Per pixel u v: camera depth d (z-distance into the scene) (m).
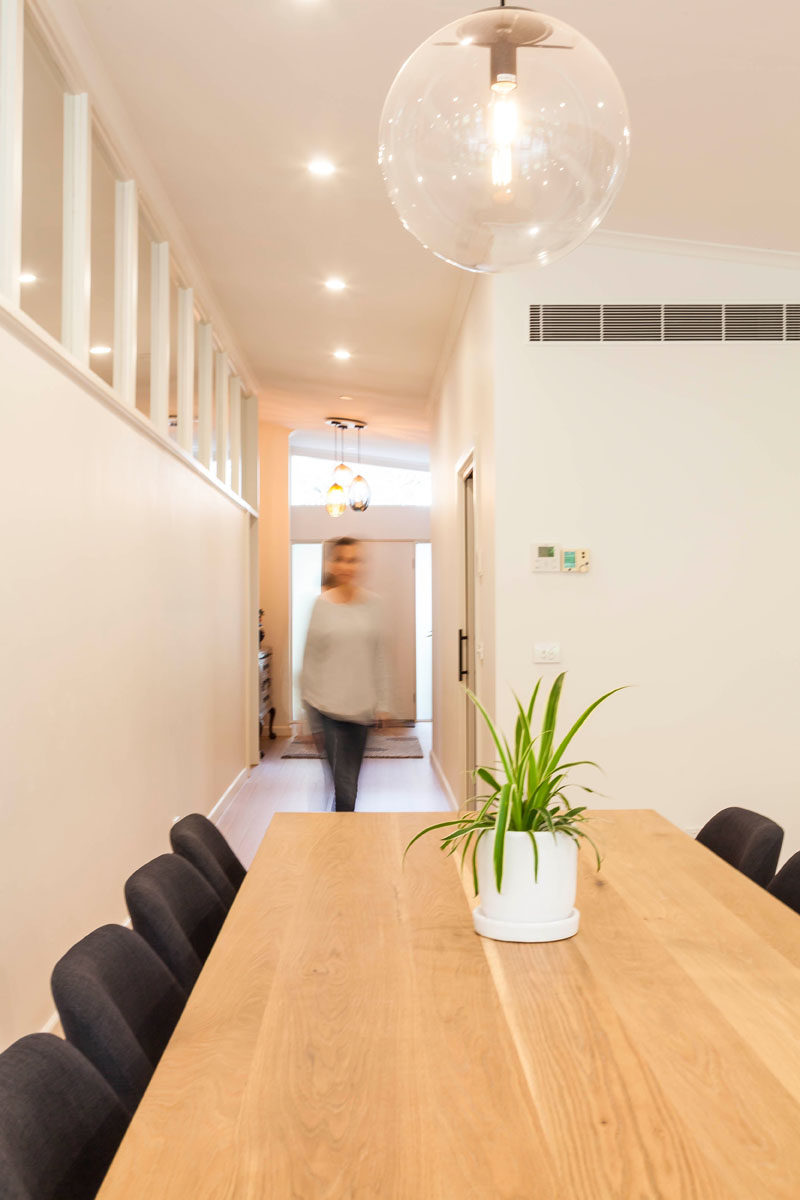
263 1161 1.15
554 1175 1.11
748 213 4.40
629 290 4.88
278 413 10.44
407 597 12.36
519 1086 1.32
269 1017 1.54
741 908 2.09
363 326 6.84
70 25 3.24
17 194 2.85
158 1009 1.78
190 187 4.64
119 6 3.24
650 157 3.84
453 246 1.89
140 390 4.45
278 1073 1.36
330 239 5.23
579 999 1.61
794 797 4.88
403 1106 1.27
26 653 2.87
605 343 4.87
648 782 4.84
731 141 3.68
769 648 4.87
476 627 5.70
